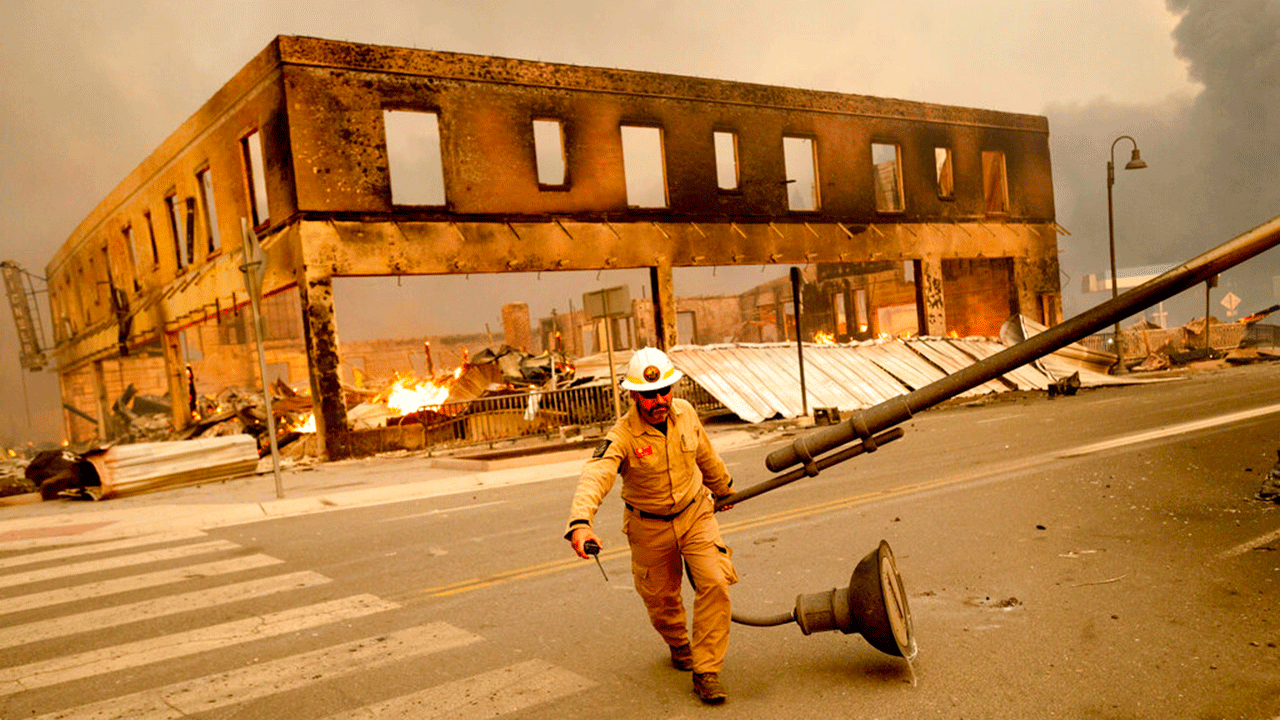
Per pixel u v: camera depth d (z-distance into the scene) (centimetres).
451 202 2008
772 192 2578
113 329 3462
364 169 1892
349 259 1867
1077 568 493
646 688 362
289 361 5331
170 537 859
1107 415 1423
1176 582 448
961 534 608
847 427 356
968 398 2127
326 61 1856
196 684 406
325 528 861
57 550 813
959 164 3055
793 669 373
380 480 1250
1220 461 825
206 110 2220
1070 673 340
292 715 359
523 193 2106
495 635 456
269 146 1916
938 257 2969
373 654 436
